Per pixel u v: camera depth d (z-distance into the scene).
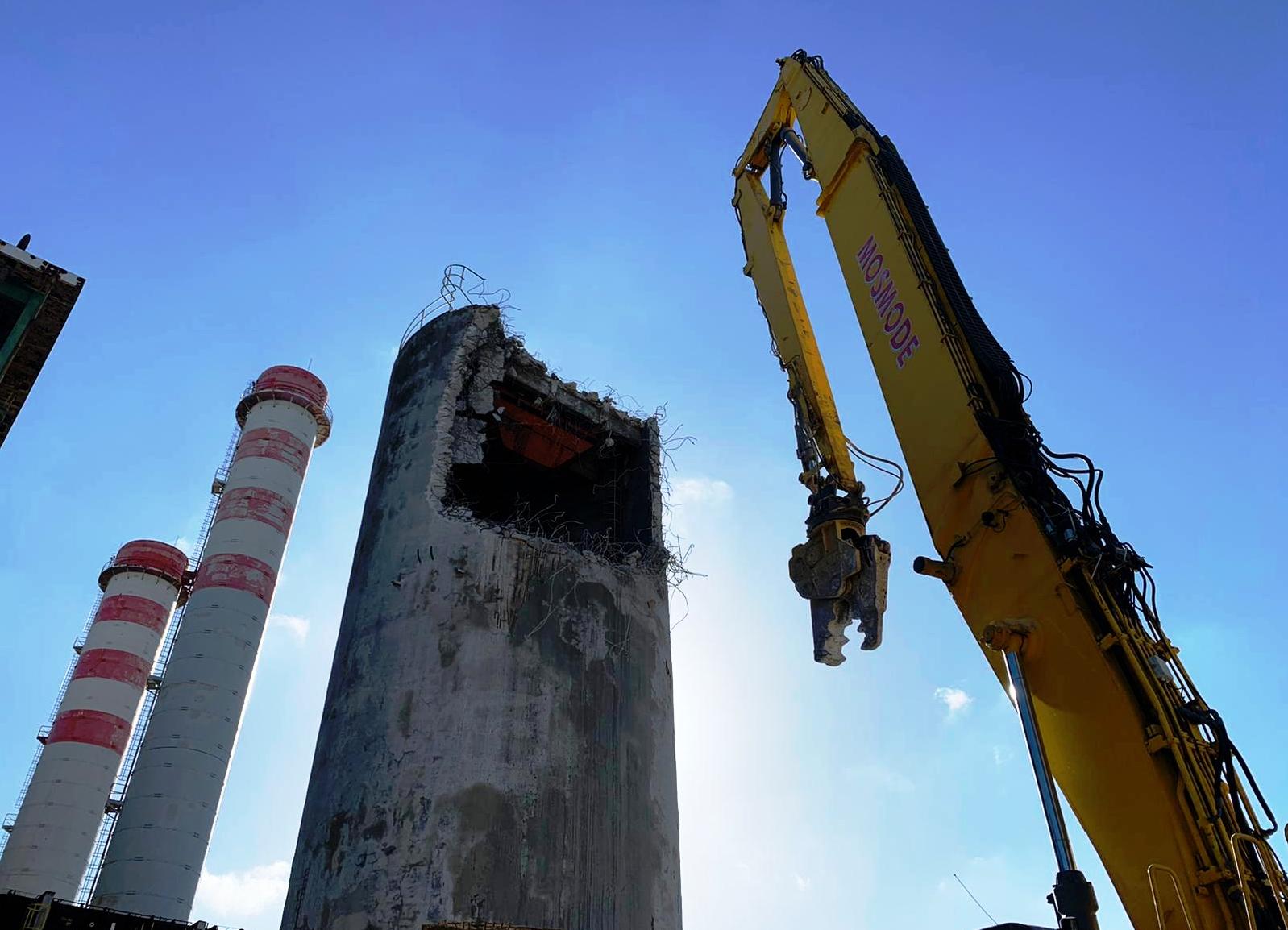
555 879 9.40
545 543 11.70
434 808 9.36
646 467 14.01
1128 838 6.65
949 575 8.56
